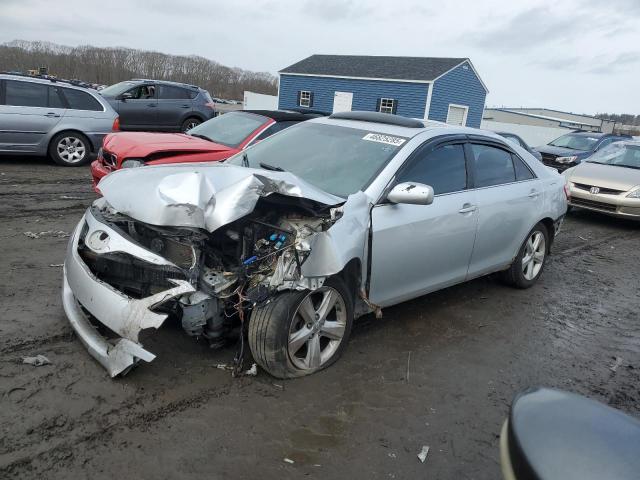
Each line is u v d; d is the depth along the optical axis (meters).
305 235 3.21
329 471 2.69
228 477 2.57
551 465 1.35
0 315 3.86
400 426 3.12
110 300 3.09
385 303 4.00
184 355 3.58
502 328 4.69
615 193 9.58
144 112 14.24
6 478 2.40
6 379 3.11
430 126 4.62
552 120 56.09
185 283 3.03
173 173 3.41
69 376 3.21
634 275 6.87
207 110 15.37
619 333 4.89
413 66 32.66
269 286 3.20
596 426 1.48
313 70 35.59
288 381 3.43
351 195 3.63
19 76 10.16
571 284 6.19
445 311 4.92
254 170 3.47
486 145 4.96
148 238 3.35
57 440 2.68
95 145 10.83
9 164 10.35
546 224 5.74
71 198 7.94
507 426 1.58
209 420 2.97
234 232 3.28
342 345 3.70
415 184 3.67
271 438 2.88
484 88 34.06
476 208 4.55
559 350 4.39
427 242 4.10
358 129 4.57
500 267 5.22
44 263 5.02
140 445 2.72
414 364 3.87
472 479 2.76
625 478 1.32
